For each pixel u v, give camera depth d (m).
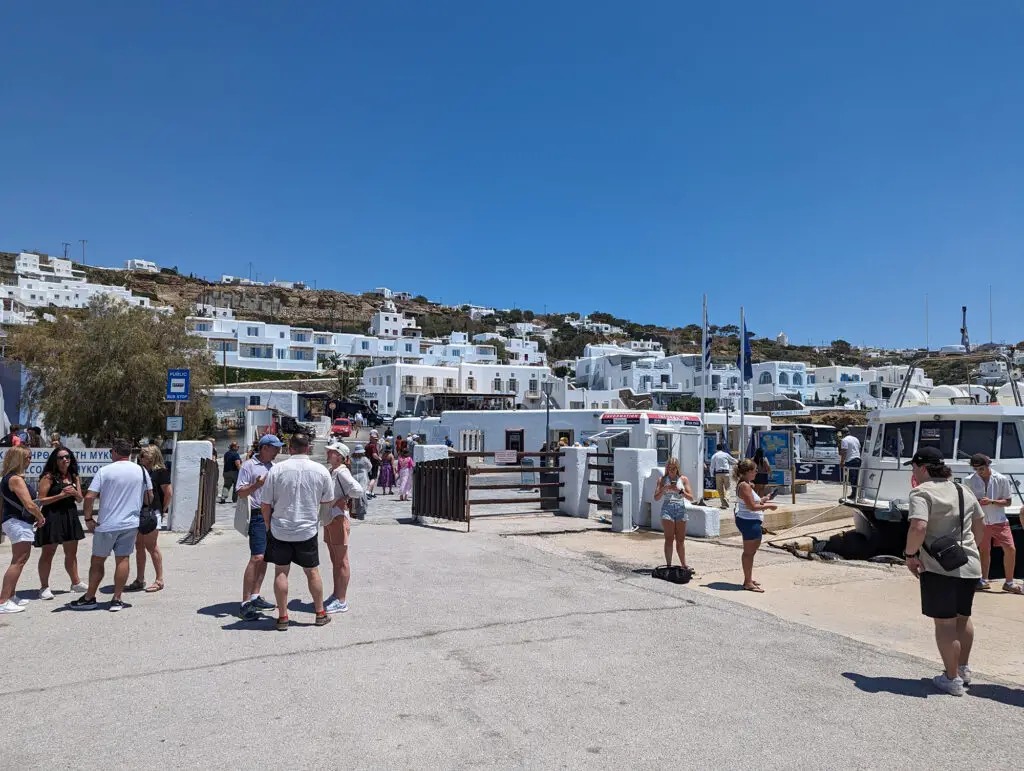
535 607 7.78
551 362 141.38
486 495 22.11
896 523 15.34
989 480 9.73
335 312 187.62
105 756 4.03
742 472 9.18
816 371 91.31
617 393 64.06
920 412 14.79
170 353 26.92
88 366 24.89
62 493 7.68
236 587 8.40
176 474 13.31
